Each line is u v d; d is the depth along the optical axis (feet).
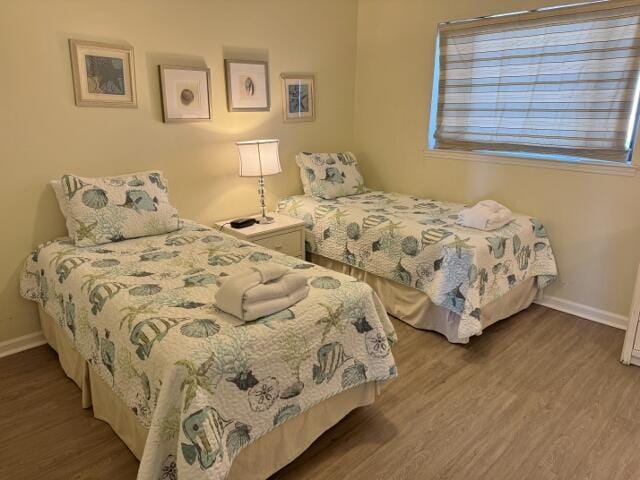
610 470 5.73
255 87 11.12
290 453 5.61
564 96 9.66
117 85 8.84
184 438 4.30
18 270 8.32
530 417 6.70
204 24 9.93
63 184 7.95
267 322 5.23
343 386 5.97
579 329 9.41
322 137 13.16
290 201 11.91
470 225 9.12
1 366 8.00
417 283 9.04
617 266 9.37
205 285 6.27
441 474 5.67
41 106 8.03
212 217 11.03
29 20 7.65
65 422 6.57
